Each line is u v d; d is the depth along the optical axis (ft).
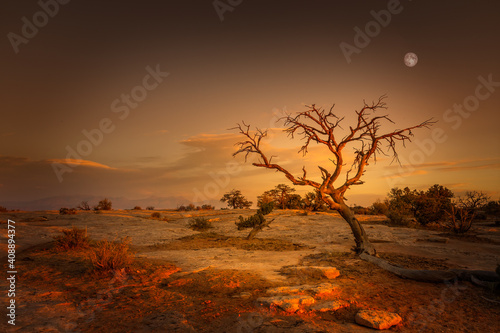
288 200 174.91
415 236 62.49
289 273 29.25
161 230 71.87
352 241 56.08
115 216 105.19
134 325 16.42
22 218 92.53
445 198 87.25
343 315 19.01
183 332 15.55
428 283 27.07
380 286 25.61
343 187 39.22
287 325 16.78
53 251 38.88
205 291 23.44
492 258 39.29
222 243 55.06
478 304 21.50
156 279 26.55
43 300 19.88
